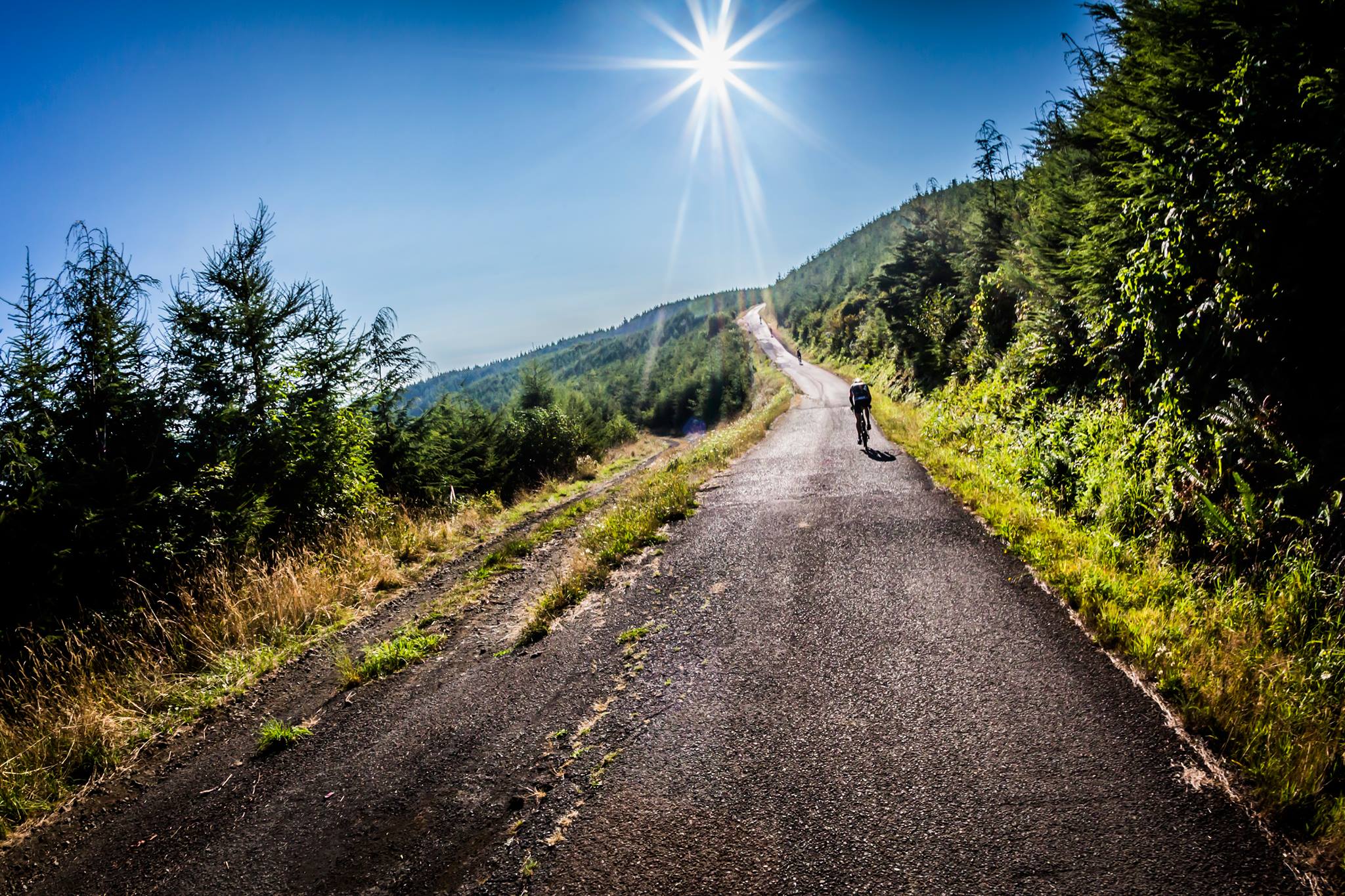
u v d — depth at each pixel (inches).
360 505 368.5
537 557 303.0
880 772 107.8
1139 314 211.9
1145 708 115.3
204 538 256.8
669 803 108.0
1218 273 173.0
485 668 180.5
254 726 168.4
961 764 107.0
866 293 2138.3
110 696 179.2
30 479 215.6
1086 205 268.1
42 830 132.6
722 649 163.9
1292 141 153.8
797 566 219.0
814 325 2925.7
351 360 374.3
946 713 122.0
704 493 377.4
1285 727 101.8
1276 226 158.6
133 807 137.2
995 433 360.5
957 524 242.4
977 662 139.0
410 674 187.2
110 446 245.3
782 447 556.4
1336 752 95.2
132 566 233.8
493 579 275.6
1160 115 203.2
